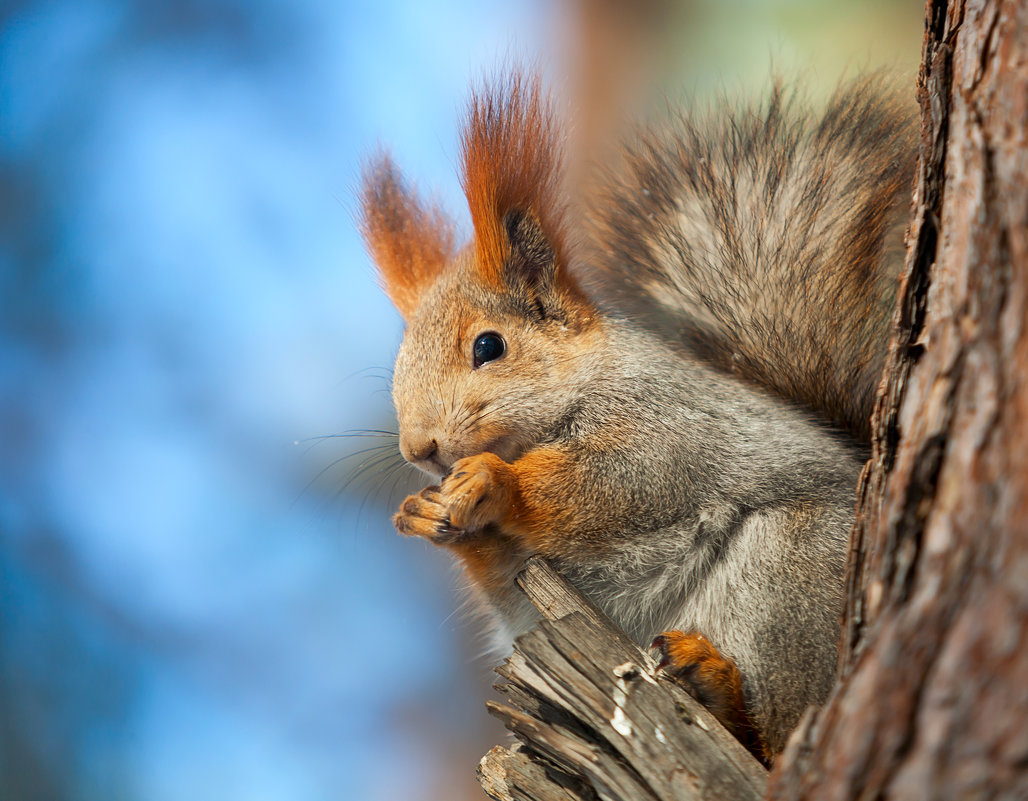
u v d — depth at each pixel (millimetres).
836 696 3375
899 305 3582
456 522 3656
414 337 3703
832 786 3117
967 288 3420
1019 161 3316
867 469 3590
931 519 3186
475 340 3695
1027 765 2719
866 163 3701
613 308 3711
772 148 3713
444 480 3666
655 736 3596
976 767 2791
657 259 3717
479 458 3668
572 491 3676
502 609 3688
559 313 3697
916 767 2902
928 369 3543
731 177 3711
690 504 3674
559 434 3688
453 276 3713
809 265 3697
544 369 3691
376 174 3760
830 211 3699
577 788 3602
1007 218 3264
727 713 3631
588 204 3732
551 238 3703
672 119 3730
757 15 4094
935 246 3578
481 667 4391
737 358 3705
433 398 3691
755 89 3859
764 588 3654
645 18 4344
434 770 4246
